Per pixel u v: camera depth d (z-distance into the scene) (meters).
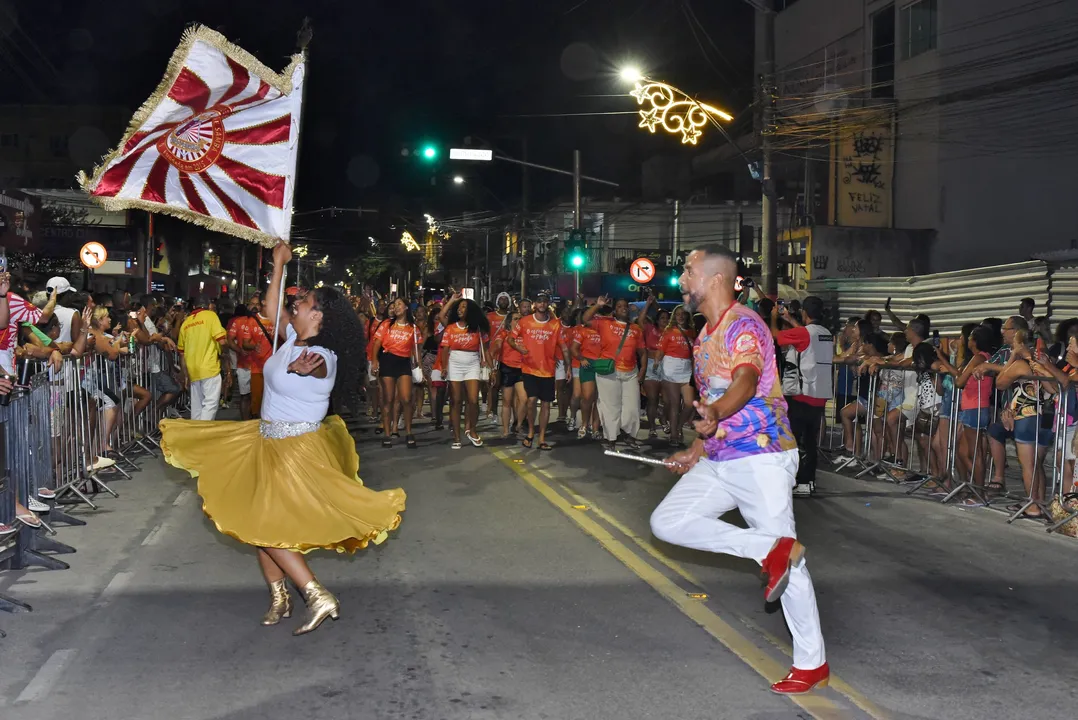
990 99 29.52
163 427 5.44
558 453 12.92
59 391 8.90
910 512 9.35
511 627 5.67
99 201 5.78
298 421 5.33
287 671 4.93
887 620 5.95
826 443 14.11
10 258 27.36
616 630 5.64
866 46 33.84
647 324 14.83
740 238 34.25
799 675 4.71
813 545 7.92
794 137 30.34
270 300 5.74
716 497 4.72
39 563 6.89
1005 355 9.84
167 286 43.19
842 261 29.80
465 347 13.41
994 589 6.67
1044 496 9.34
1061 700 4.70
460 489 10.16
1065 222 29.33
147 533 8.00
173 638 5.42
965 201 29.84
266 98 5.94
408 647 5.31
